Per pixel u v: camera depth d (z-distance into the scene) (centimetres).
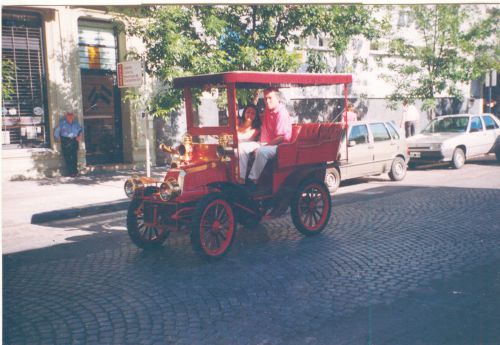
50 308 457
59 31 1327
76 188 1127
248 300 467
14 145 1304
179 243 695
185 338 388
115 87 1499
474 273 529
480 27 1617
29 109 1323
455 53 1645
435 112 2227
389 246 642
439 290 482
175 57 1072
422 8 1603
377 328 398
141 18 1138
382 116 2045
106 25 1459
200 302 464
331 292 483
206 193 618
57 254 647
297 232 742
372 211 866
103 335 397
